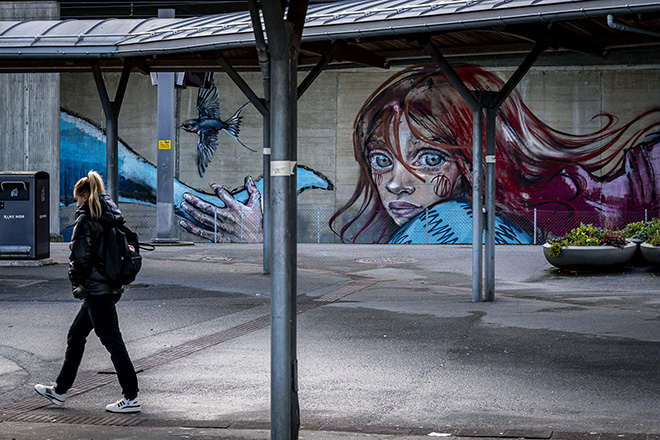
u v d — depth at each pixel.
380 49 15.95
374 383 7.46
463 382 7.46
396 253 20.92
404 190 27.33
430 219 27.27
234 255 20.59
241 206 28.09
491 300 12.84
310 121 27.62
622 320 10.80
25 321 11.05
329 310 11.87
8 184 17.42
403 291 14.16
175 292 13.85
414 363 8.27
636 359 8.34
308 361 8.41
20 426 6.13
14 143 26.86
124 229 6.66
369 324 10.62
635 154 26.48
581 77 26.58
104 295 6.47
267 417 6.39
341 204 27.62
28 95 26.81
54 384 7.13
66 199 28.78
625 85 26.44
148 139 28.50
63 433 5.91
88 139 28.66
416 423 6.14
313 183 27.72
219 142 28.17
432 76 27.05
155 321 11.05
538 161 26.86
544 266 17.84
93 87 28.59
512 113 26.88
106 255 6.47
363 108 27.44
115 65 18.64
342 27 12.71
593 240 16.67
